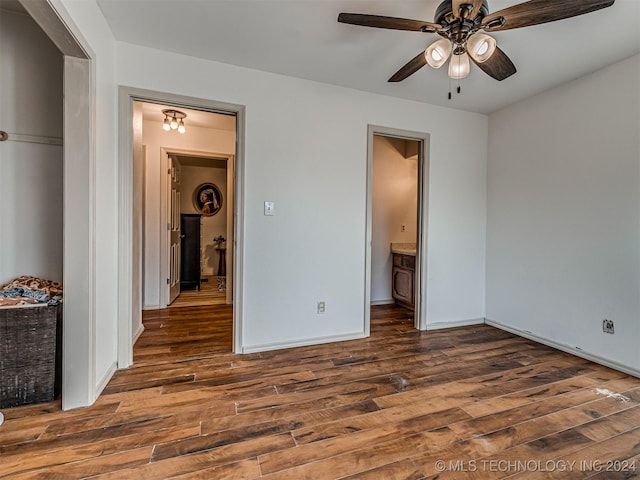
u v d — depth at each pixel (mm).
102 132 2043
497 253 3535
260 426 1712
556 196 2922
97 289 1986
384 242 4656
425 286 3414
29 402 1874
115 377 2238
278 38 2236
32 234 2164
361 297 3150
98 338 2014
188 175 6520
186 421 1744
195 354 2672
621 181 2445
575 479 1379
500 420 1791
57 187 2195
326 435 1645
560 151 2883
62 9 1466
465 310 3615
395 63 2564
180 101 2465
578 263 2738
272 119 2742
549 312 2980
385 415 1828
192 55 2473
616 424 1763
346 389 2121
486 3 1673
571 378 2320
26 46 2125
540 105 3062
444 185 3463
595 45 2234
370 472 1402
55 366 1944
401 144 4719
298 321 2902
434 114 3383
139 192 3031
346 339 3086
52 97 2170
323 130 2928
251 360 2568
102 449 1513
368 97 3088
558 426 1740
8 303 1818
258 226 2730
